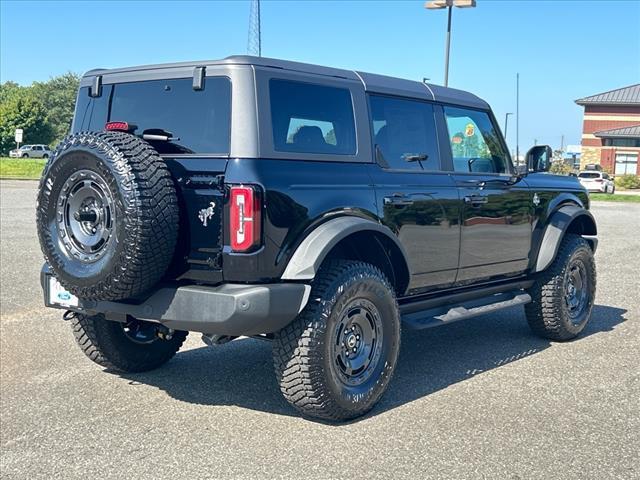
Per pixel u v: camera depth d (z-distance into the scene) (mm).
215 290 4141
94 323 5270
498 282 6230
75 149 4176
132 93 4824
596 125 64875
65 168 4238
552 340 6801
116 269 4047
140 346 5535
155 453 4086
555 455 4078
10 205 21109
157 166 4117
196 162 4273
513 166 6480
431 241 5324
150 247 4023
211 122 4355
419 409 4824
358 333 4656
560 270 6570
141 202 3980
